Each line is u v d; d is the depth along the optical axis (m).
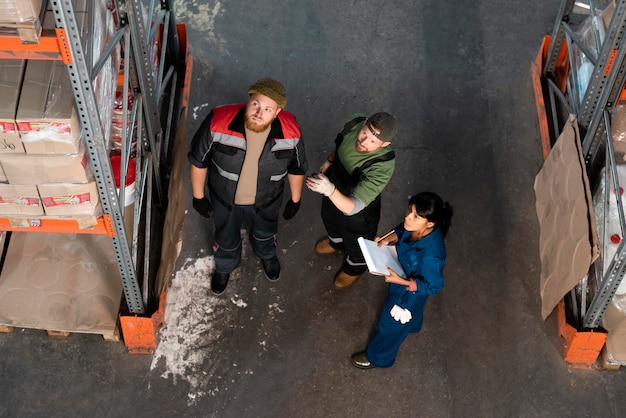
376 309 5.78
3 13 3.41
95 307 5.45
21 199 4.20
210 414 5.24
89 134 3.98
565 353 5.56
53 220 4.44
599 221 5.70
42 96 3.89
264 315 5.71
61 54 3.62
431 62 7.29
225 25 7.41
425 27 7.53
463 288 5.90
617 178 5.23
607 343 5.47
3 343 5.41
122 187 4.53
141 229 5.88
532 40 7.51
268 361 5.49
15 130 3.84
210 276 5.88
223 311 5.71
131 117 4.89
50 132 3.87
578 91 6.21
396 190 6.42
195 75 7.03
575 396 5.42
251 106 4.38
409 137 6.75
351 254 5.45
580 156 5.08
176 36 6.70
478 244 6.14
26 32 3.51
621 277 4.95
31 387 5.26
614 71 5.22
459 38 7.48
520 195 6.45
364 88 7.07
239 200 5.04
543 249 5.57
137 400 5.26
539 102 6.88
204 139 4.66
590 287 5.61
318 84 7.07
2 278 5.52
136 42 4.91
